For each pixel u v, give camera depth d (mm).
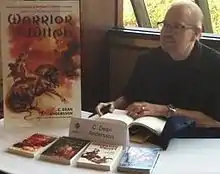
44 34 1703
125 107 2072
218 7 2955
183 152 1536
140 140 1606
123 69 3184
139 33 3061
